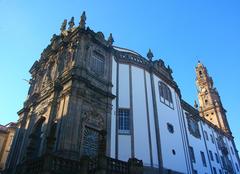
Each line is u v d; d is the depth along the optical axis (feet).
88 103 76.13
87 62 83.82
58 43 103.04
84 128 71.36
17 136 92.84
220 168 145.59
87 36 89.10
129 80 96.37
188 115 133.28
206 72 234.17
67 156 61.98
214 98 212.43
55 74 89.40
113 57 97.81
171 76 123.44
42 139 73.87
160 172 83.30
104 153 60.34
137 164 61.00
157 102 100.53
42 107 85.40
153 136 89.92
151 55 115.14
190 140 123.44
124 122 86.38
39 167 51.47
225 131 188.65
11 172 80.23
